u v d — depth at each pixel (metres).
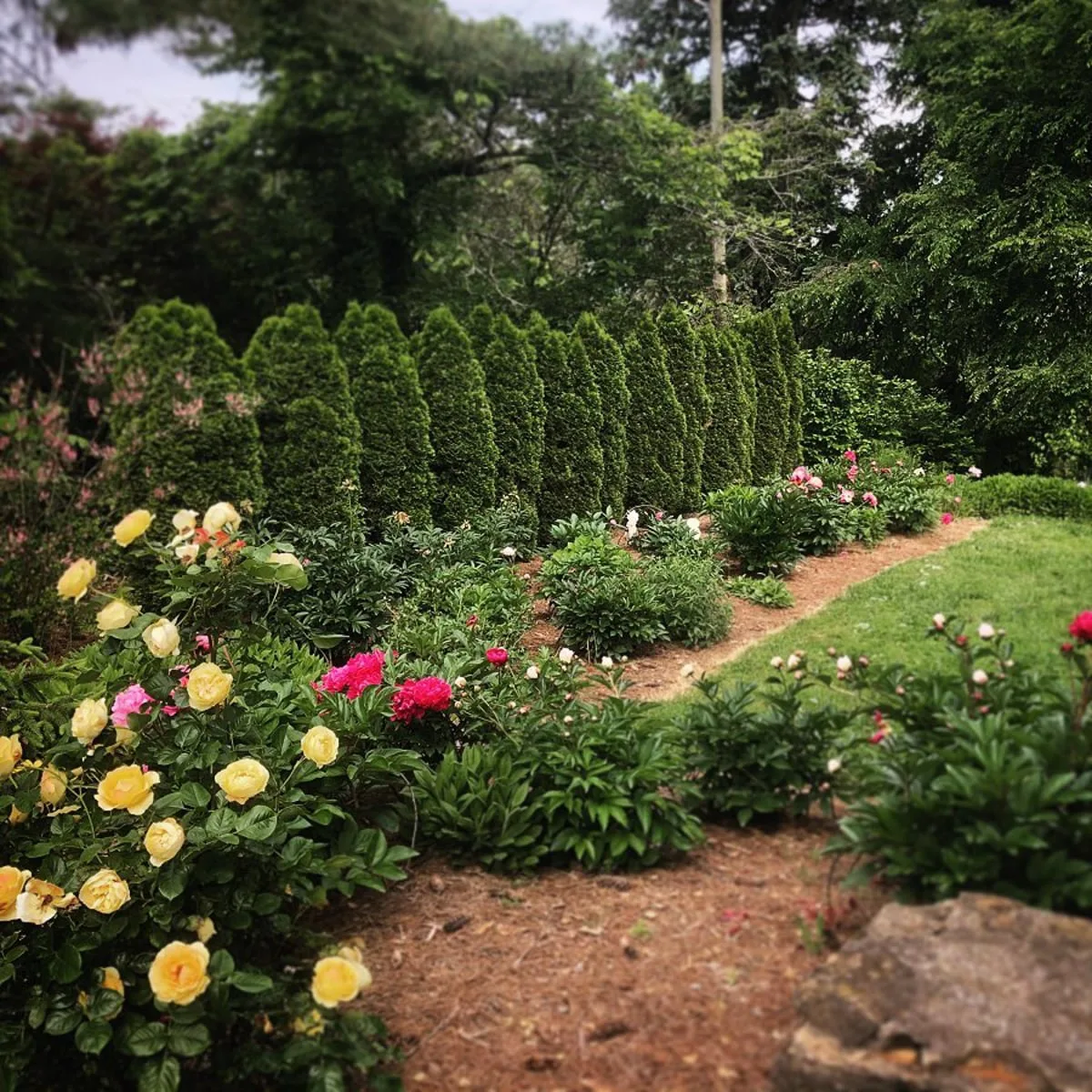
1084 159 12.25
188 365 5.59
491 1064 2.16
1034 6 12.34
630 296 12.66
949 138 13.27
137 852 2.78
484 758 3.29
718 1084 1.96
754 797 2.98
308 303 8.00
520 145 10.90
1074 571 5.73
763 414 10.85
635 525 7.54
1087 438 11.61
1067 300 12.60
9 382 4.46
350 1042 2.20
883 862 2.48
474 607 5.34
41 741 3.17
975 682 2.69
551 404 8.40
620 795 2.88
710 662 5.04
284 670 4.05
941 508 8.66
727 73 17.67
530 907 2.75
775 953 2.33
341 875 2.78
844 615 5.37
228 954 2.34
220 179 6.33
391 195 8.82
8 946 2.73
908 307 14.14
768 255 14.91
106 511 5.12
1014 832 2.09
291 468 6.34
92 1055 2.47
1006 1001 1.74
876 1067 1.68
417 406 7.18
